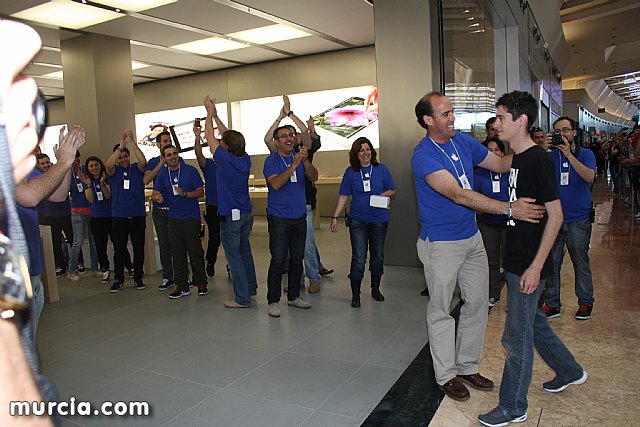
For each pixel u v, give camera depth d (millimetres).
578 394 2619
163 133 5652
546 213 2160
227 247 4594
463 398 2629
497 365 3074
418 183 2658
